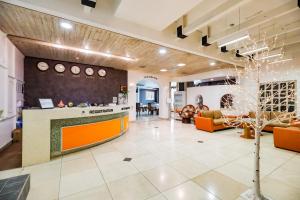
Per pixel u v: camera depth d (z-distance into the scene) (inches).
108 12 123.4
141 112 596.7
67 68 279.1
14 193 72.6
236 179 101.0
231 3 106.3
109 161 130.3
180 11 117.5
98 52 215.5
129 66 314.8
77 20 115.2
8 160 131.6
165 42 159.8
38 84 253.0
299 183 96.3
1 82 153.5
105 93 324.5
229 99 312.3
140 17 127.0
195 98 441.7
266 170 113.9
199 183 96.3
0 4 108.7
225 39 176.1
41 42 178.4
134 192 87.1
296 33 176.6
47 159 129.3
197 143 183.9
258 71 88.1
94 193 86.4
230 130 262.8
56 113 135.0
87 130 160.7
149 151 155.5
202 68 326.0
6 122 166.6
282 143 163.5
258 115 84.8
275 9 118.3
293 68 240.7
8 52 171.3
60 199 81.1
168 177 103.7
